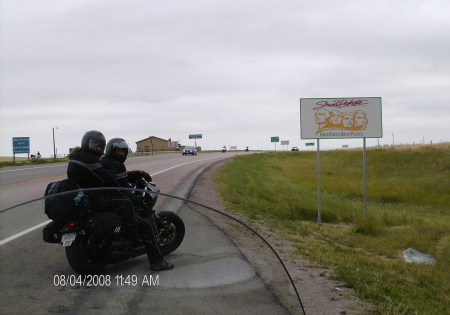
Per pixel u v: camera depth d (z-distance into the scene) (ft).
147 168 88.69
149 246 14.78
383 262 26.89
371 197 81.05
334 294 16.88
